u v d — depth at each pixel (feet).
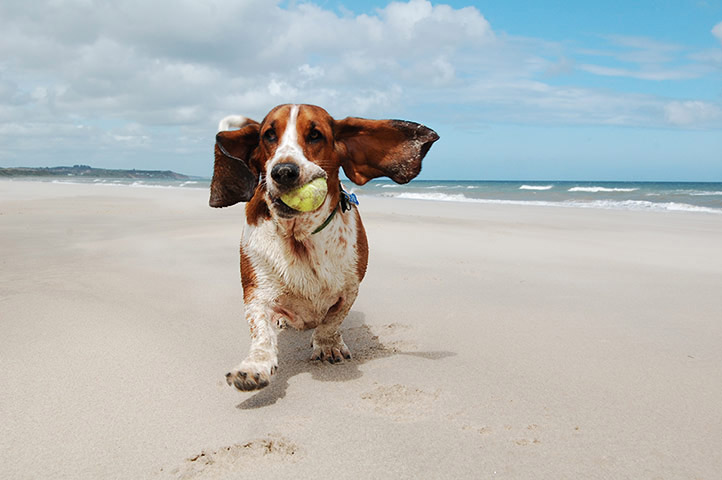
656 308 4.60
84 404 2.73
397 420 2.61
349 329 4.09
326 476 2.15
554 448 2.37
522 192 28.84
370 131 3.31
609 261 6.65
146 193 22.67
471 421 2.60
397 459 2.27
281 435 2.45
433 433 2.48
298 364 3.41
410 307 4.62
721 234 9.11
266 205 3.13
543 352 3.57
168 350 3.48
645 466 2.23
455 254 7.01
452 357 3.49
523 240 8.27
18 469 2.18
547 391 2.95
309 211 2.80
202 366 3.25
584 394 2.92
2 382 2.96
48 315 4.08
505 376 3.16
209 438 2.43
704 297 4.96
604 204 17.39
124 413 2.65
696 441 2.44
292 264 3.08
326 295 3.22
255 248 3.13
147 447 2.35
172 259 6.45
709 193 26.16
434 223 10.36
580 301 4.81
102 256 6.59
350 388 3.00
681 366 3.31
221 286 5.14
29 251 6.93
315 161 2.96
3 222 10.18
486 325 4.15
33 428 2.49
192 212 12.67
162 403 2.77
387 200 20.06
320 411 2.70
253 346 2.93
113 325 3.92
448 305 4.67
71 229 9.18
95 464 2.22
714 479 2.15
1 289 4.82
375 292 5.09
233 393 2.90
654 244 8.01
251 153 3.28
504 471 2.19
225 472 2.17
